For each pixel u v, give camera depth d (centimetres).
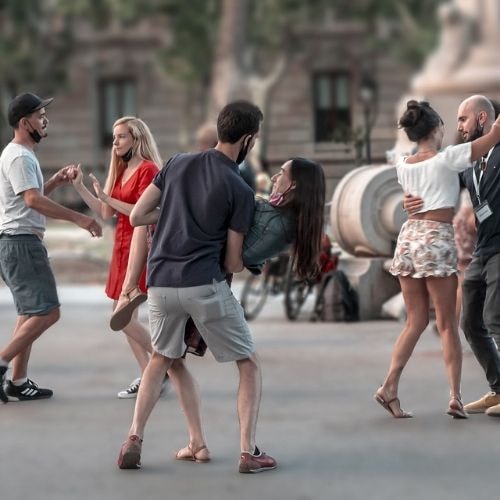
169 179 1653
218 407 2181
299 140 11975
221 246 1650
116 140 2178
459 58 5666
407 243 2022
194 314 1644
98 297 4659
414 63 10762
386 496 1525
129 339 2289
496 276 2009
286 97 12012
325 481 1606
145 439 1894
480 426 1977
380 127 7038
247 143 1648
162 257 1645
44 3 11062
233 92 8725
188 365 2728
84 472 1672
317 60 11994
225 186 1623
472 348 2098
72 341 3244
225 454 1780
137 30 12175
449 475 1638
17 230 2244
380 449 1806
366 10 10450
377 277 3719
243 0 8769
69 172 2212
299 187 1638
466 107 2048
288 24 10294
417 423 2008
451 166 1983
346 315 3675
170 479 1625
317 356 2872
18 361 2294
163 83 12181
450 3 5734
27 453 1805
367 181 3728
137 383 2327
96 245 6550
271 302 4362
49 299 2259
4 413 2156
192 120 11250
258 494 1538
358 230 3725
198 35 9925
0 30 11288
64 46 11619
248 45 10069
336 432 1938
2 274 2281
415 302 2045
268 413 2116
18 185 2202
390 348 3008
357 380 2486
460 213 2795
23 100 2230
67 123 12225
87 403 2253
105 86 12288
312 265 1658
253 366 1689
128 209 2127
